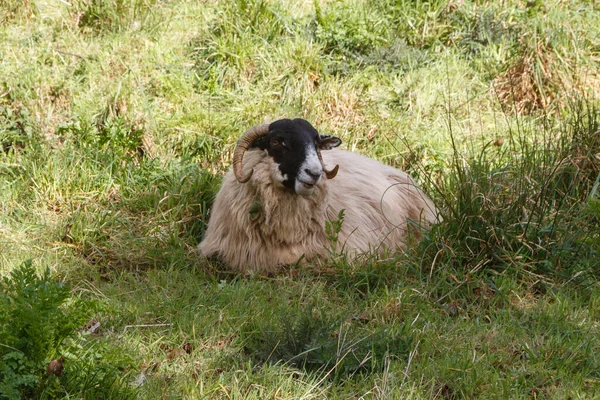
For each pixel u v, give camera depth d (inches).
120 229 400.5
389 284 350.3
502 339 301.9
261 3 557.3
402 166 470.3
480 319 322.7
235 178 378.0
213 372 278.2
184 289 346.0
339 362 274.8
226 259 378.9
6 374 235.6
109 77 518.6
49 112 483.2
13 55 534.0
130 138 465.7
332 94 504.7
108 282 358.9
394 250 388.5
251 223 369.1
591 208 348.5
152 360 285.6
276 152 354.9
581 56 526.3
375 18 568.4
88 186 433.7
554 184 377.1
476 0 588.7
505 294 339.0
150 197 423.2
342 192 386.3
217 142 473.1
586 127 424.5
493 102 522.0
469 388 267.6
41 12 593.0
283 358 283.0
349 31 550.9
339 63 534.6
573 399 262.7
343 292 342.6
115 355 260.5
